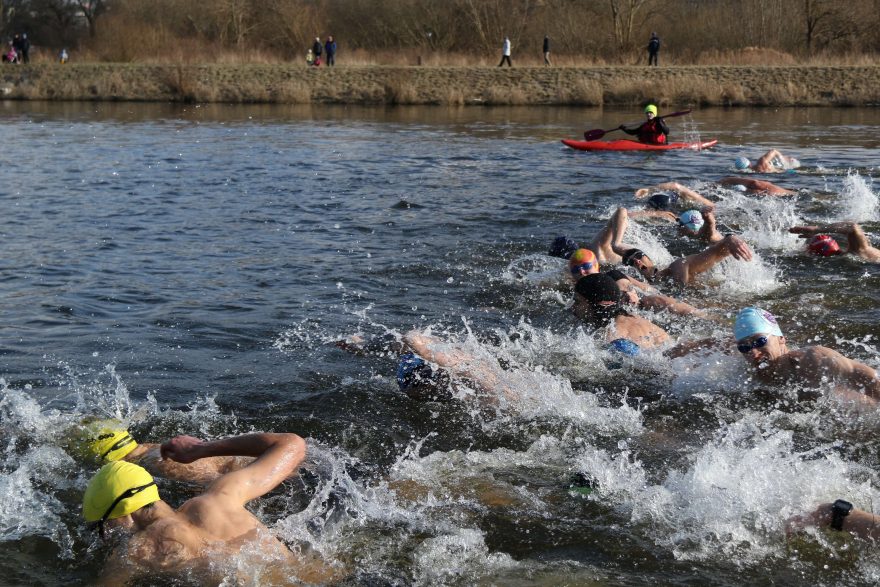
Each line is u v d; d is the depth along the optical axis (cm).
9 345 762
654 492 521
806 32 4422
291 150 2147
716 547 468
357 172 1767
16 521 499
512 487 533
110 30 4669
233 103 3797
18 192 1526
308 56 4344
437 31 4703
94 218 1305
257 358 732
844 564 452
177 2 4978
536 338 759
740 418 612
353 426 612
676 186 1380
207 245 1133
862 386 613
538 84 3775
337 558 463
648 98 3528
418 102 3725
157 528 461
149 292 921
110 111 3403
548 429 606
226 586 436
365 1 4891
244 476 478
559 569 453
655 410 632
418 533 486
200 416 627
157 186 1605
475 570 454
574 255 859
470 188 1548
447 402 644
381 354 731
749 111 3262
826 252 1002
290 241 1152
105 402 647
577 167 1825
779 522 485
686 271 902
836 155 1958
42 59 4619
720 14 4538
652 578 445
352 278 967
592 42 4538
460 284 939
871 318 801
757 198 1377
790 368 638
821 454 559
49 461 562
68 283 955
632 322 761
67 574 454
